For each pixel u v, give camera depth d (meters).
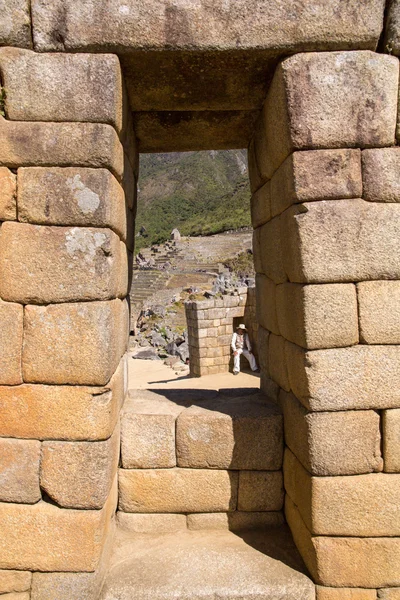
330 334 2.65
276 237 3.25
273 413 3.29
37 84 2.60
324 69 2.60
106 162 2.63
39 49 2.60
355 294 2.66
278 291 3.30
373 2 2.60
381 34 2.67
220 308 11.81
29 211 2.62
